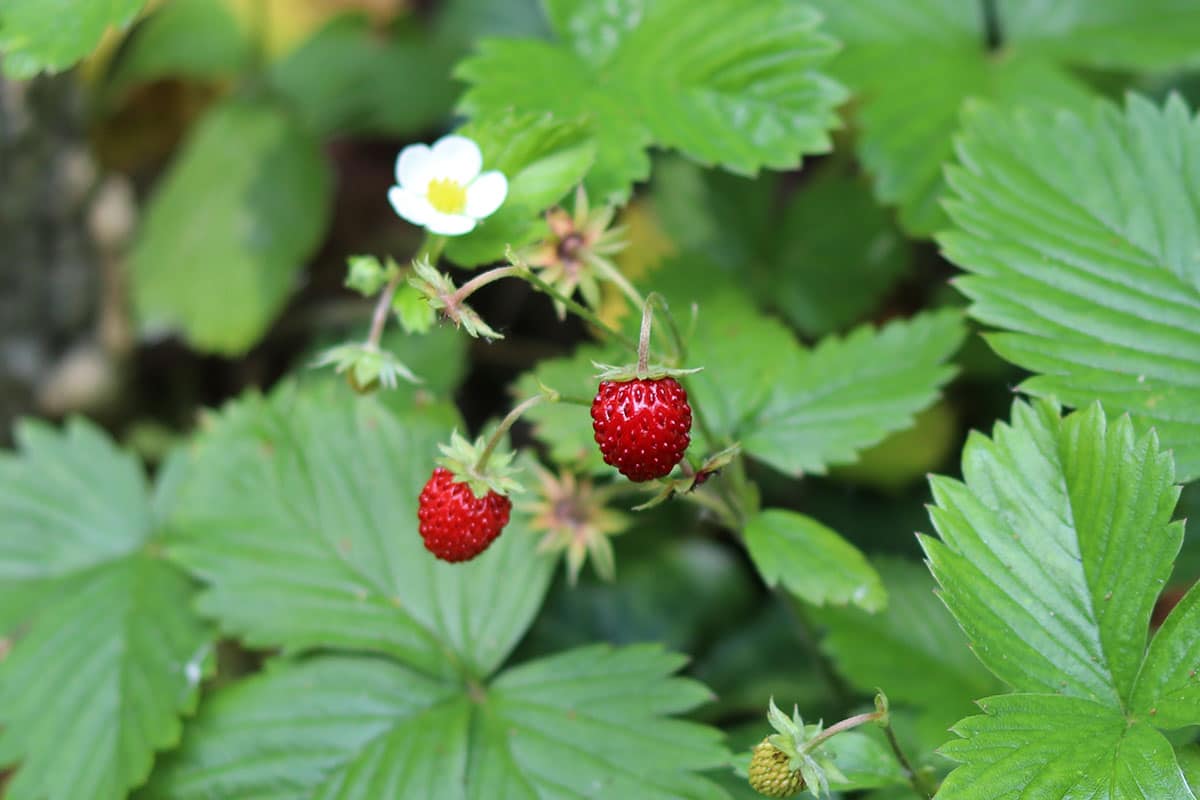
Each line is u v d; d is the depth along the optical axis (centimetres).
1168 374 49
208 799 51
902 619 52
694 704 50
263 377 68
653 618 58
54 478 56
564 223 50
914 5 57
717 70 52
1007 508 47
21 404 63
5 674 53
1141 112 51
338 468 53
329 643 51
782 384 52
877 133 55
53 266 63
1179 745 46
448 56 69
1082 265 50
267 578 52
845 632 52
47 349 63
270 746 51
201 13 69
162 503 56
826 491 59
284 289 62
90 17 51
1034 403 48
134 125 70
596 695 50
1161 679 46
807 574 49
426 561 52
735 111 52
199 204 63
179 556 52
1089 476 47
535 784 50
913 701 51
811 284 60
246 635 52
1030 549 47
